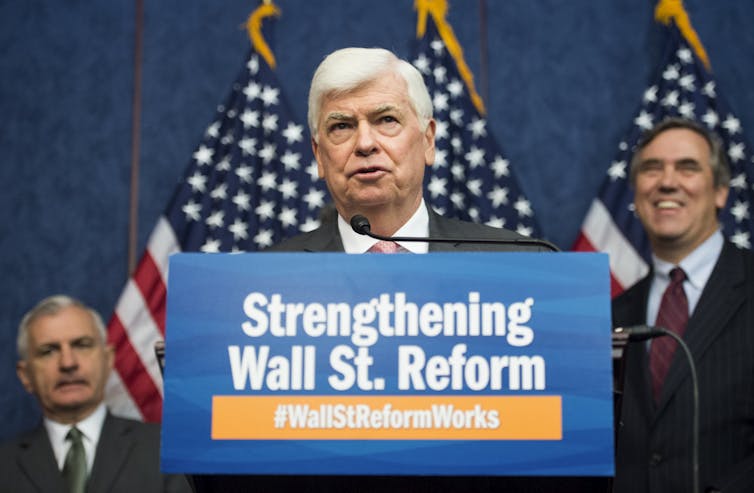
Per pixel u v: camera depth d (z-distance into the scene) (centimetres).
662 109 461
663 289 361
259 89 469
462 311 161
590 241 448
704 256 359
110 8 502
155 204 484
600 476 161
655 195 364
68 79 495
